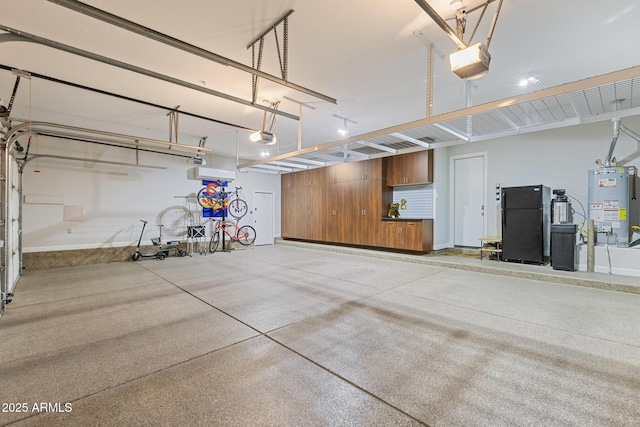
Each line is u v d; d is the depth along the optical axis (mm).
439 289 4551
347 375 2209
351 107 5160
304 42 3197
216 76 3959
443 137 5160
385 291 4477
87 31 2959
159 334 2984
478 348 2604
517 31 2980
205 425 1705
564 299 3959
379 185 8211
